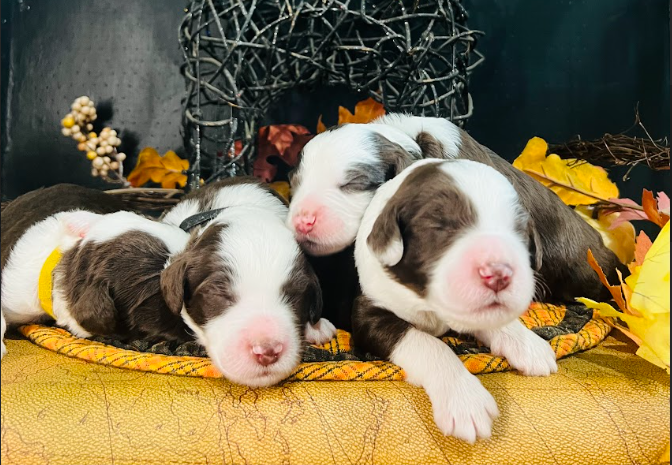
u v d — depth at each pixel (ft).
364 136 0.98
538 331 0.92
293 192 0.99
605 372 0.83
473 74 1.72
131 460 0.69
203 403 0.74
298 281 0.81
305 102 1.75
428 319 0.83
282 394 0.75
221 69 1.32
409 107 1.44
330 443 0.71
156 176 1.67
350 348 0.88
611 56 1.71
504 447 0.72
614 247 1.30
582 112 1.74
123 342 0.92
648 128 1.72
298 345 0.78
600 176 1.34
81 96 1.75
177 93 1.78
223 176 1.46
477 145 1.19
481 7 1.70
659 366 0.82
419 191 0.74
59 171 1.77
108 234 0.94
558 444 0.72
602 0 1.70
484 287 0.66
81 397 0.73
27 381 0.77
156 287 0.90
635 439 0.74
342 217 0.91
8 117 1.75
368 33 1.59
